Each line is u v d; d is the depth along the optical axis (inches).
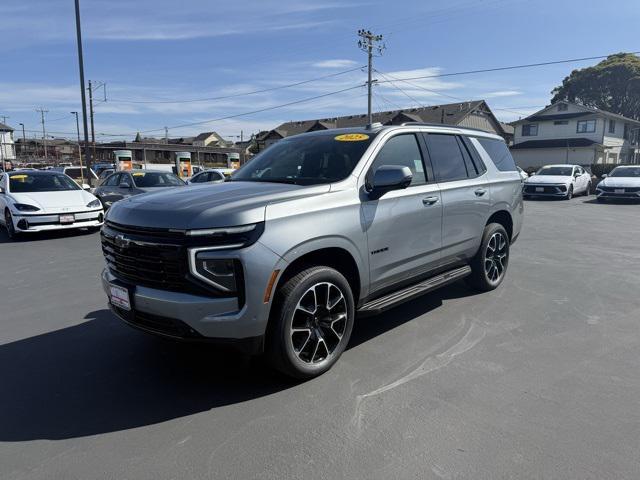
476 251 212.1
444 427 114.3
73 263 315.6
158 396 133.3
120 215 137.1
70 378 145.4
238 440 111.0
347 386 135.7
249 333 123.2
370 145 161.3
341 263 150.6
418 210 169.2
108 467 102.0
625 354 155.4
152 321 128.8
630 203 700.7
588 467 99.0
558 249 339.9
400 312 198.4
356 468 100.0
